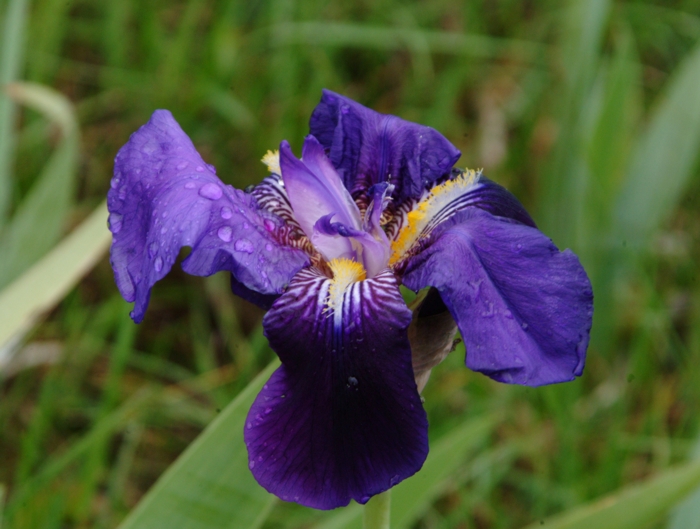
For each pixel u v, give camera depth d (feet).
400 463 1.03
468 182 1.22
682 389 1.90
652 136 2.07
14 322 1.35
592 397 1.97
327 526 1.37
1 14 1.90
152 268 1.04
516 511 1.76
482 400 1.82
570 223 2.04
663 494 1.29
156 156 1.12
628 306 2.18
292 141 2.15
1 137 1.68
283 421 1.05
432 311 1.12
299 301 1.09
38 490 1.55
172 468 1.20
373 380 1.05
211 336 1.99
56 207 1.66
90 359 1.86
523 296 1.05
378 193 1.18
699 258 2.14
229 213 1.08
